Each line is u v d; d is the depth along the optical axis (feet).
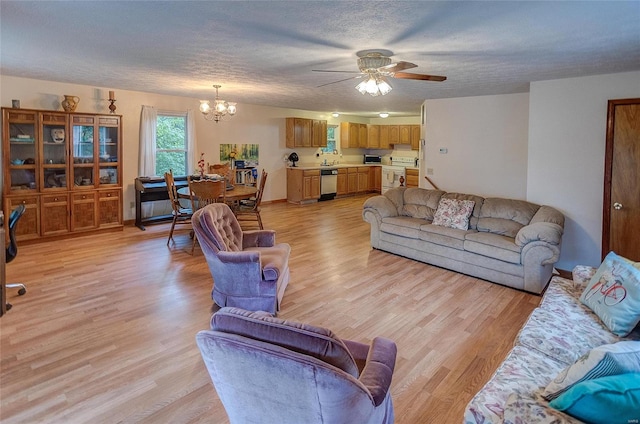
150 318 10.72
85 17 8.50
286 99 23.07
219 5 7.59
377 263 16.11
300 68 13.48
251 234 13.33
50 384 7.75
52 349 9.04
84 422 6.73
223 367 4.56
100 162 19.60
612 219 13.52
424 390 7.82
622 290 7.40
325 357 4.21
